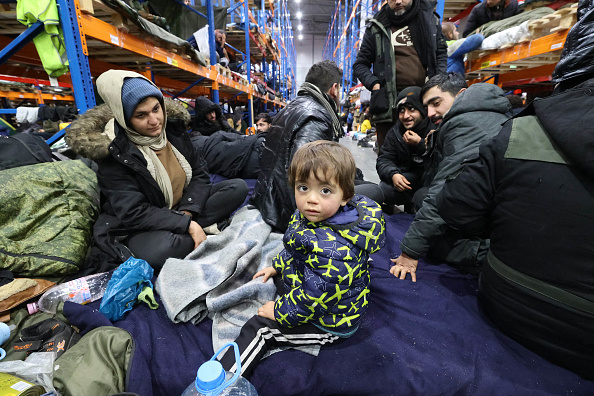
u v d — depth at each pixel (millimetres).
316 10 20203
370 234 833
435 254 1421
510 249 848
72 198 1359
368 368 858
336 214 873
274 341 926
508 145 832
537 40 2541
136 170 1318
